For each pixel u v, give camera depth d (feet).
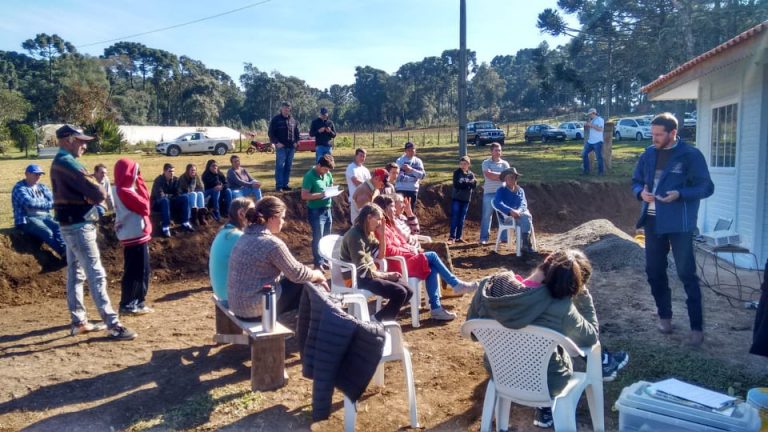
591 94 133.08
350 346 12.46
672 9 107.04
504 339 11.65
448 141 118.42
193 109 291.38
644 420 11.18
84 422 13.66
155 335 19.84
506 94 330.75
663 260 17.95
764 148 26.89
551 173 51.60
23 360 17.53
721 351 16.96
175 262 30.35
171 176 32.01
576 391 11.46
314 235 28.81
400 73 369.91
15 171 62.85
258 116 317.42
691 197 16.71
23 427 13.47
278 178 38.78
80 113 161.48
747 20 96.78
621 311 20.94
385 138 134.00
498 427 12.39
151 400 14.80
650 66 111.34
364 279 18.33
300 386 15.52
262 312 15.48
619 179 47.52
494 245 34.27
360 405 14.46
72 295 19.79
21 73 332.60
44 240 27.09
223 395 14.96
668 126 17.13
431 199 42.29
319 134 39.40
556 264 11.51
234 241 17.97
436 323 20.71
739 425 10.13
